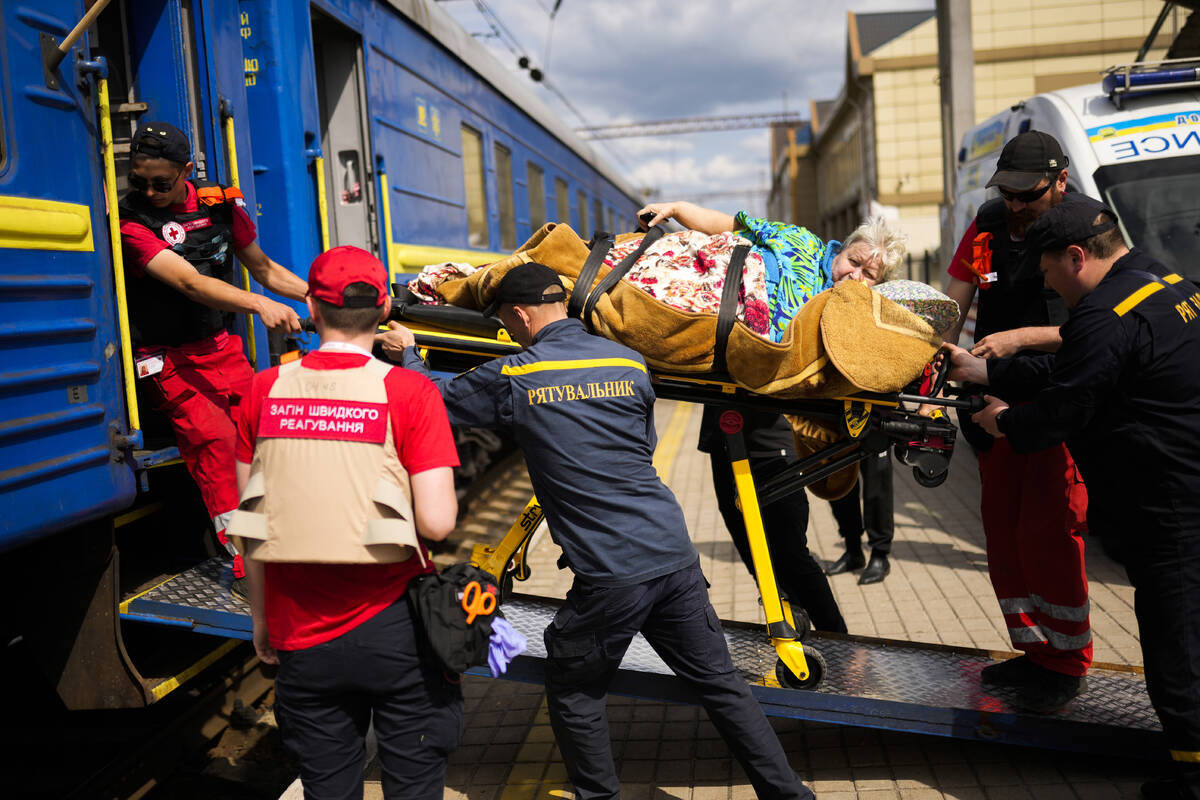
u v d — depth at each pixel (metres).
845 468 3.69
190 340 3.64
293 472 2.30
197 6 4.03
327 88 6.24
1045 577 3.35
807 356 3.05
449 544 6.83
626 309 3.15
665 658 2.95
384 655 2.35
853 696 3.32
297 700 2.38
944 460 3.28
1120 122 5.89
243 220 3.82
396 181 6.75
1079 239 2.94
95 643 3.31
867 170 28.45
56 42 3.08
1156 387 2.85
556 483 2.79
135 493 3.38
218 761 3.89
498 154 9.74
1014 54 22.75
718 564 6.04
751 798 3.24
